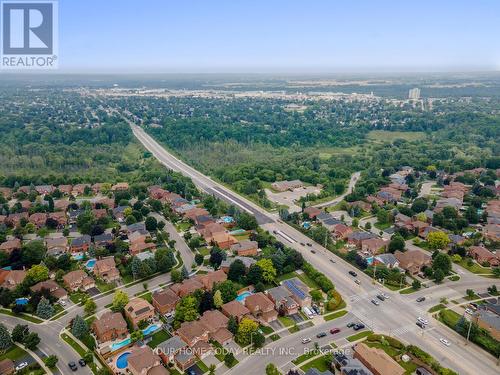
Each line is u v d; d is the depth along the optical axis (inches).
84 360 5201.8
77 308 6392.7
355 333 5841.5
